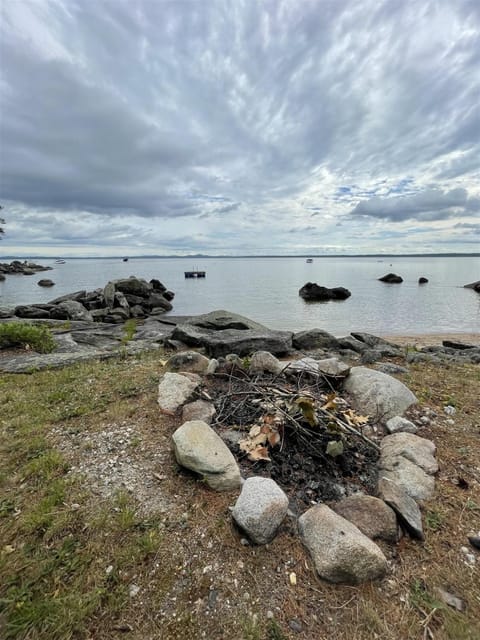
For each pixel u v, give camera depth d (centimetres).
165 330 927
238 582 157
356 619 142
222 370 404
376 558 157
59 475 230
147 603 148
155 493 212
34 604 145
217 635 136
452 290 2667
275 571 162
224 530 183
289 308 1867
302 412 256
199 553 171
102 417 315
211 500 205
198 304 2077
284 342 573
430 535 181
